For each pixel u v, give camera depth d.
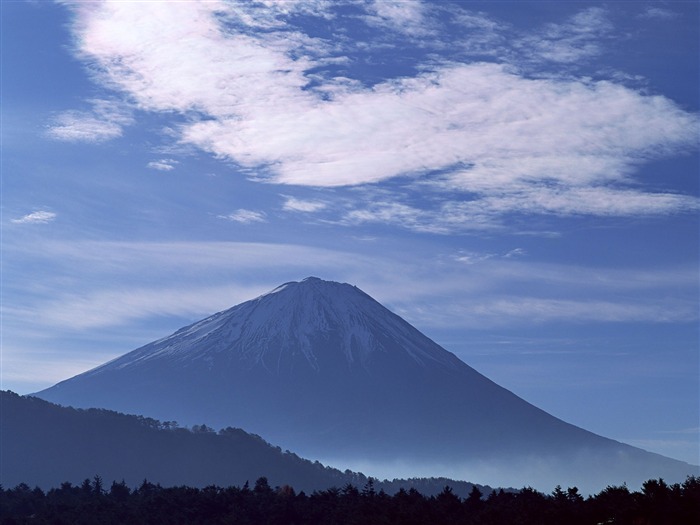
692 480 92.38
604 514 89.75
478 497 105.31
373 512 102.62
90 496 127.50
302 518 108.00
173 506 113.31
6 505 121.00
